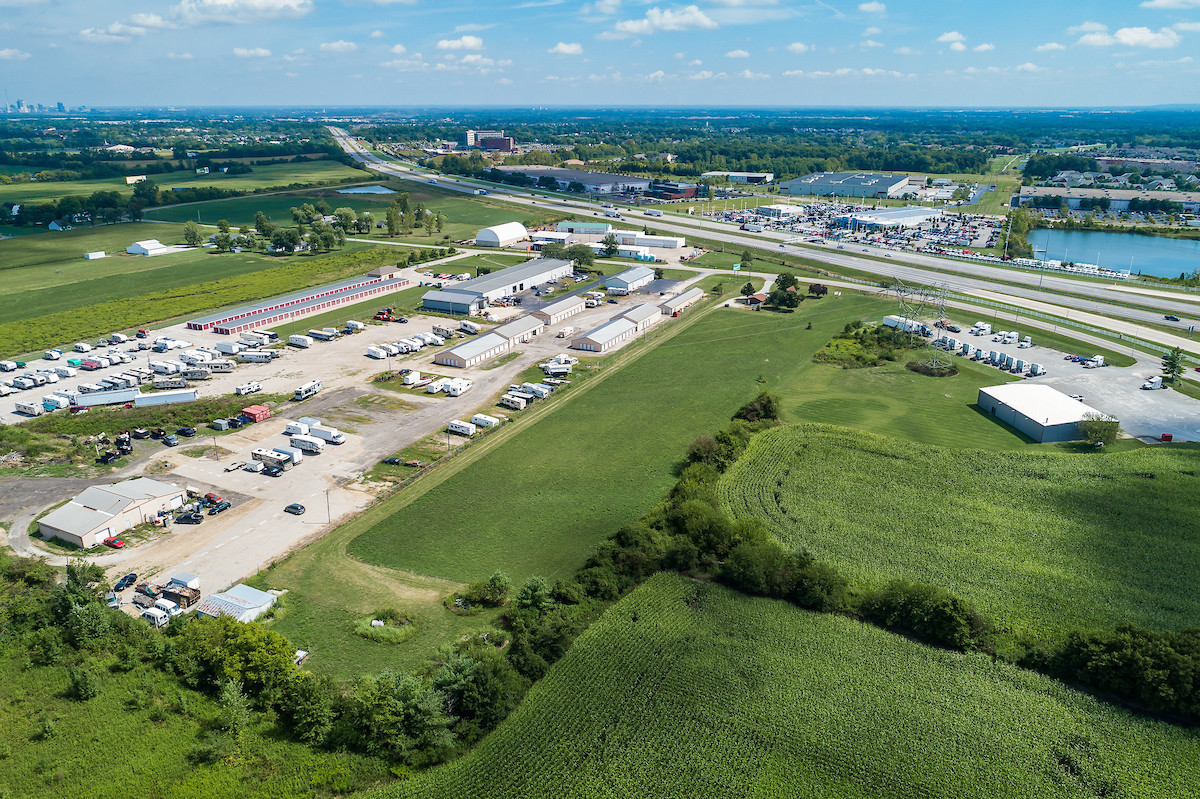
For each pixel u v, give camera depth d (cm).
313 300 18312
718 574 8200
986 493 9919
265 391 13300
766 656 6969
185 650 6812
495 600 7719
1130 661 6462
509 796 5619
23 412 12062
